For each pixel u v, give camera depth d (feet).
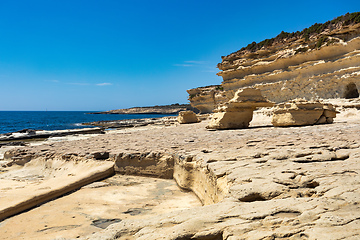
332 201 13.24
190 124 110.32
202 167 26.27
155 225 12.64
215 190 21.02
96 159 39.83
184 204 25.26
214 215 12.84
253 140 38.17
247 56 151.12
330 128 47.62
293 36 128.26
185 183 29.86
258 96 64.64
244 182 18.15
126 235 12.15
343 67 99.66
